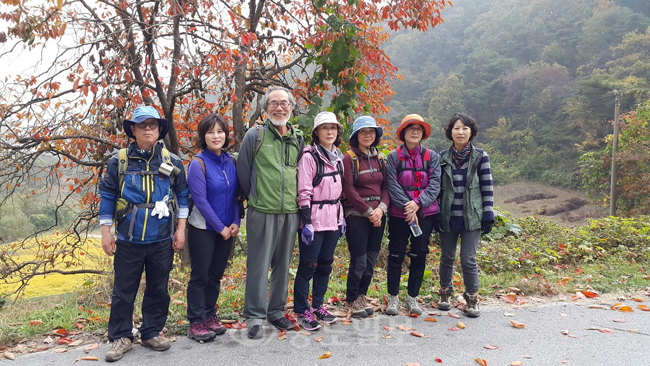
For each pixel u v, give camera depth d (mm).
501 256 6730
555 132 58219
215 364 2852
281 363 2867
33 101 6371
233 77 6730
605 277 5598
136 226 2959
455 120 3910
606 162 28047
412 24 7242
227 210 3346
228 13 5145
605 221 9688
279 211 3305
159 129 3186
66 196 7723
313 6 7582
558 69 68875
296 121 6168
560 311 4086
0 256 7117
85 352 3090
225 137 3344
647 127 27391
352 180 3699
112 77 5699
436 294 4609
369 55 6531
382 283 5246
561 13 84938
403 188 3826
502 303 4398
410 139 3867
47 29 5094
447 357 2977
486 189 3881
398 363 2873
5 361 2963
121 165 3002
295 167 3398
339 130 3705
